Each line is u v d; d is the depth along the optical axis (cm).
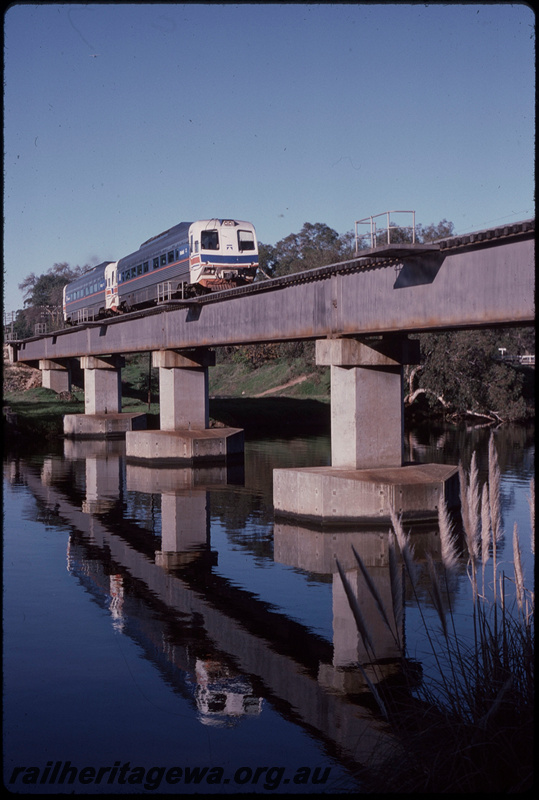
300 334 2536
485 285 1731
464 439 4825
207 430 4081
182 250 3741
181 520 2445
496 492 604
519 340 8031
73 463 4003
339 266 2170
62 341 6272
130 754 876
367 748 869
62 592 1622
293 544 2067
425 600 1482
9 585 1680
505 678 661
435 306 1884
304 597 1584
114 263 4947
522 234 1616
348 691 1061
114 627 1388
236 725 961
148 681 1119
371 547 1992
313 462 3838
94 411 5547
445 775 609
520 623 689
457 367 5941
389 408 2362
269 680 1122
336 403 2408
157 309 3903
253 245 3650
